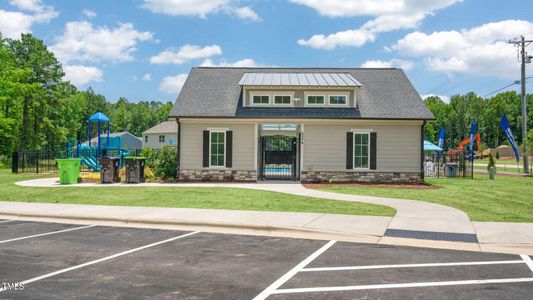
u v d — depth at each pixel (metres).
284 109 23.06
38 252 8.28
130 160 21.83
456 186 21.09
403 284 6.26
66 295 5.74
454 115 121.88
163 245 8.91
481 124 121.56
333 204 14.26
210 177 22.78
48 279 6.49
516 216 12.05
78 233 10.26
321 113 22.64
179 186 19.92
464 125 119.94
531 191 18.75
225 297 5.68
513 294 5.83
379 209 13.17
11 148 48.84
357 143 22.73
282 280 6.45
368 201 15.04
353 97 23.11
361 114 22.47
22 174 28.89
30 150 50.47
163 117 126.94
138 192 17.39
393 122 22.42
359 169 22.53
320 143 22.62
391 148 22.55
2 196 16.84
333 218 11.55
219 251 8.35
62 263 7.45
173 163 23.41
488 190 19.14
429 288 6.08
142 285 6.20
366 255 8.03
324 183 22.23
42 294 5.78
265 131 23.75
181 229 10.76
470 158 31.80
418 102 23.55
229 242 9.21
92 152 33.09
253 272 6.89
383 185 21.33
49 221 12.05
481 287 6.13
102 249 8.54
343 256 7.96
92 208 13.65
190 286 6.16
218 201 14.95
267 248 8.63
